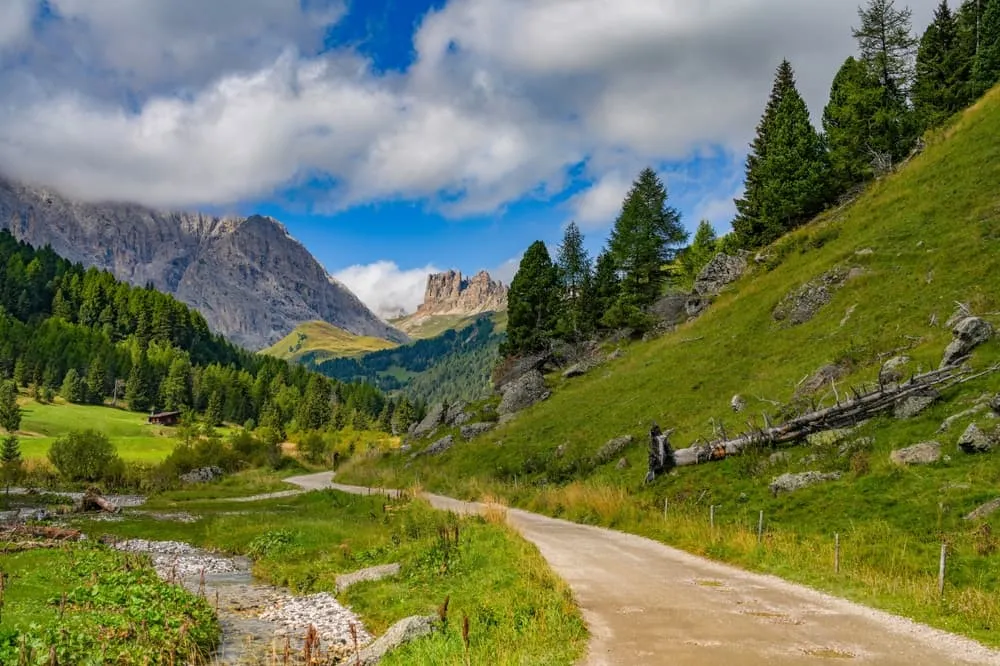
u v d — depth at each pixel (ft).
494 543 90.17
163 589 73.05
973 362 103.65
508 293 345.51
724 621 55.36
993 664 44.06
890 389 107.76
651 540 104.17
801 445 114.11
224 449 350.64
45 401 643.04
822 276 174.91
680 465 130.52
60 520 160.86
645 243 306.96
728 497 109.81
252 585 96.27
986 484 80.12
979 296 123.44
